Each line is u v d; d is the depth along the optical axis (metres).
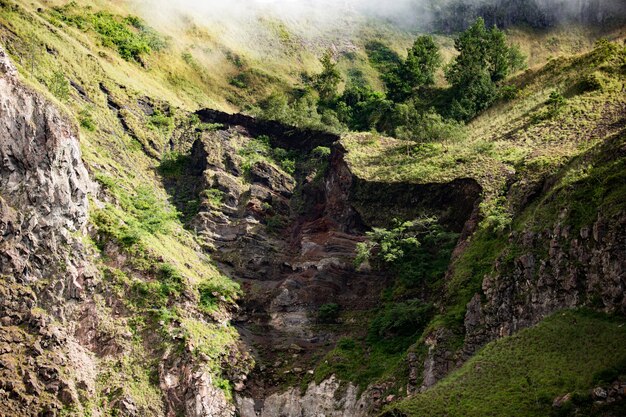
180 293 84.00
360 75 179.00
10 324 74.62
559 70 131.75
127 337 78.06
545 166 88.81
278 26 188.62
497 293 71.75
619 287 62.12
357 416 72.31
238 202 109.69
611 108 105.88
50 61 120.50
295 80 171.75
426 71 154.88
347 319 87.19
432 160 104.38
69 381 71.88
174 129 129.50
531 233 73.19
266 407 77.81
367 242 94.00
